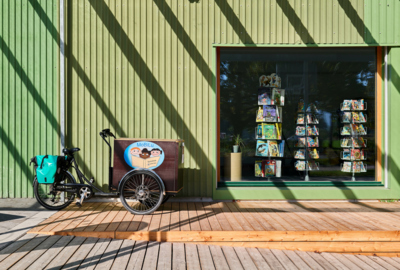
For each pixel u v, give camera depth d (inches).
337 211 191.3
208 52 219.0
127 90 218.1
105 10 216.8
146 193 183.9
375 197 219.1
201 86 219.5
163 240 149.2
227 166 226.5
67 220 169.3
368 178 229.5
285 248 148.9
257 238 149.1
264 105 228.4
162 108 218.8
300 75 228.5
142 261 125.7
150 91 218.4
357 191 219.0
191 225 159.9
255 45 219.8
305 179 229.0
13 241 141.6
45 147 217.2
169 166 186.7
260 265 127.2
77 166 197.0
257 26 219.6
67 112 215.9
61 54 208.7
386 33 220.4
